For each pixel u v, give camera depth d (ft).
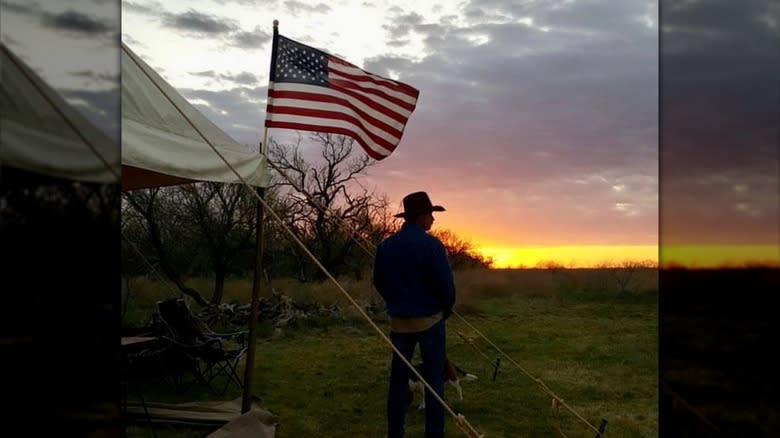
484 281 62.13
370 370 26.23
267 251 69.31
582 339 35.47
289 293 56.95
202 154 14.97
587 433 17.06
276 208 67.10
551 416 18.75
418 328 14.75
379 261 15.31
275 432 16.69
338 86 17.89
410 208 15.37
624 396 21.49
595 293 61.52
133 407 17.65
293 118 17.43
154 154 13.82
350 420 18.29
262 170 16.70
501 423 17.98
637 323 43.21
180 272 62.59
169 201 60.13
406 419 18.02
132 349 18.60
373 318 44.88
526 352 30.91
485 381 23.68
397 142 18.39
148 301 50.44
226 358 21.42
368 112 18.08
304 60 17.72
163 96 14.93
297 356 29.73
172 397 20.24
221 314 43.60
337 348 32.53
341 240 77.46
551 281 63.46
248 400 16.75
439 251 14.66
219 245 57.31
